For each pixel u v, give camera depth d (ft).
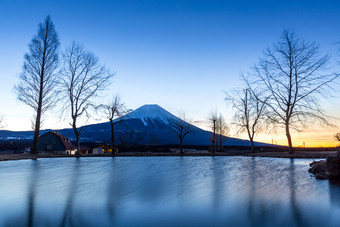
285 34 92.63
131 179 32.96
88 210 17.26
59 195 22.22
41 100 93.35
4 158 72.49
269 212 16.67
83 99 104.83
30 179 32.71
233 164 59.98
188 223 14.51
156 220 15.10
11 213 16.53
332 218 15.31
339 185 27.66
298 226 13.96
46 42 94.43
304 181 30.89
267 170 44.96
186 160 77.77
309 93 88.22
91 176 36.14
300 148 160.97
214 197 21.29
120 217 15.65
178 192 23.58
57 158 88.38
